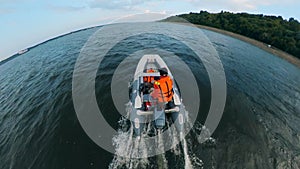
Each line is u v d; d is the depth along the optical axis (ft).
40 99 32.48
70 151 21.98
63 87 34.81
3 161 22.48
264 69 45.75
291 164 20.88
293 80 42.32
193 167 19.56
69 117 27.02
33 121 27.68
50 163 21.04
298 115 29.63
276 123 26.78
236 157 20.85
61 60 48.26
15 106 32.09
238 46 62.13
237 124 25.31
